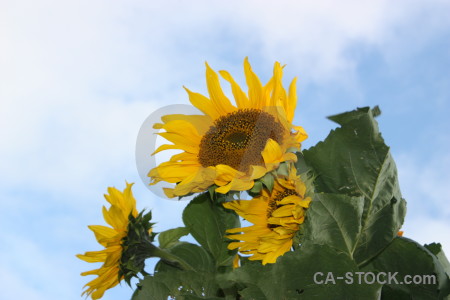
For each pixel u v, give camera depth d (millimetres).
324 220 733
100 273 736
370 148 742
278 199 790
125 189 765
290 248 765
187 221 843
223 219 838
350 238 738
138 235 740
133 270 733
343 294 674
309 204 733
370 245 762
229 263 833
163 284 726
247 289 679
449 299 745
